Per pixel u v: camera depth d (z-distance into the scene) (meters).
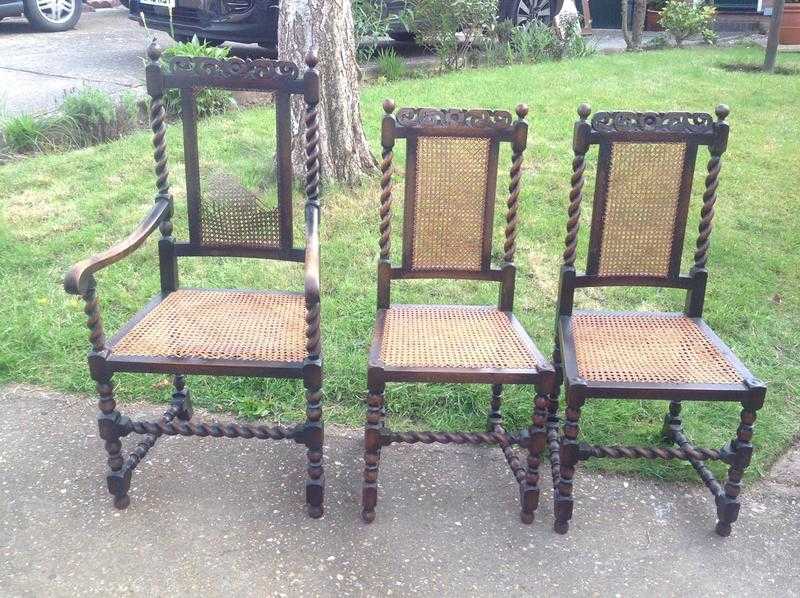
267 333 2.47
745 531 2.45
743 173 5.14
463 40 8.81
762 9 12.55
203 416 2.96
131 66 7.91
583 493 2.59
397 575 2.24
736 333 3.48
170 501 2.51
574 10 9.35
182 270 3.96
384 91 6.79
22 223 4.36
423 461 2.74
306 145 2.58
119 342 2.37
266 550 2.32
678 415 2.78
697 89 7.04
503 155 5.28
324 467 2.69
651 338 2.56
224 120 5.97
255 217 2.73
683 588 2.22
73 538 2.35
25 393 3.06
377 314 2.68
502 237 4.25
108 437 2.38
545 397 2.31
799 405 3.04
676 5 10.20
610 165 2.52
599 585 2.22
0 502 2.48
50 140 5.67
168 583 2.19
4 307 3.58
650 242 2.62
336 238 4.26
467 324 2.60
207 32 7.04
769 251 4.19
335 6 4.43
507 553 2.33
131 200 4.67
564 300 2.63
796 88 7.19
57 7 9.97
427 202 2.61
